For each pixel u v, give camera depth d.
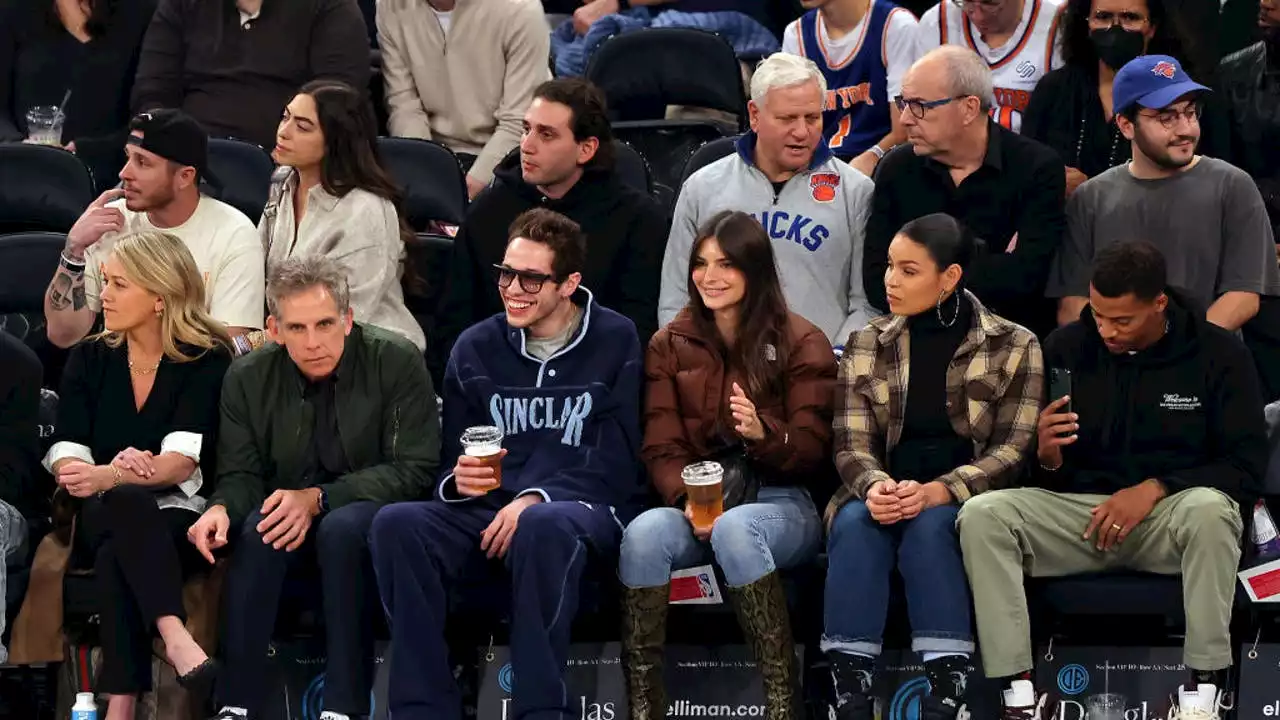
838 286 18.67
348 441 16.45
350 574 15.52
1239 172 18.05
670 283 18.61
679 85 22.44
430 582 15.43
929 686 15.70
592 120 18.28
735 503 16.23
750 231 16.31
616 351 16.52
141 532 15.66
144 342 16.78
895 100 21.41
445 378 16.73
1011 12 21.12
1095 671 16.05
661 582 15.55
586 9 25.14
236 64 22.50
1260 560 15.83
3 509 16.09
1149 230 18.06
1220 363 16.08
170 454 16.44
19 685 16.67
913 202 18.33
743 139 18.83
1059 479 16.42
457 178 20.30
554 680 15.16
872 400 16.34
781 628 15.42
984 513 15.44
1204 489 15.73
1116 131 19.75
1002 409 16.28
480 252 18.62
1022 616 15.41
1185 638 15.54
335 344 16.33
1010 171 18.23
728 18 24.17
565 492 16.00
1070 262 18.34
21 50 23.17
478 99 22.92
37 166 20.41
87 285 18.72
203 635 16.20
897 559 15.83
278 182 19.03
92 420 16.81
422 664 15.30
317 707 16.27
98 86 23.16
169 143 18.16
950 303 16.30
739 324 16.41
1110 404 16.23
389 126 23.23
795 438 16.22
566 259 16.27
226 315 18.33
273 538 15.64
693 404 16.44
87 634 16.45
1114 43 19.47
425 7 22.92
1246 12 21.91
